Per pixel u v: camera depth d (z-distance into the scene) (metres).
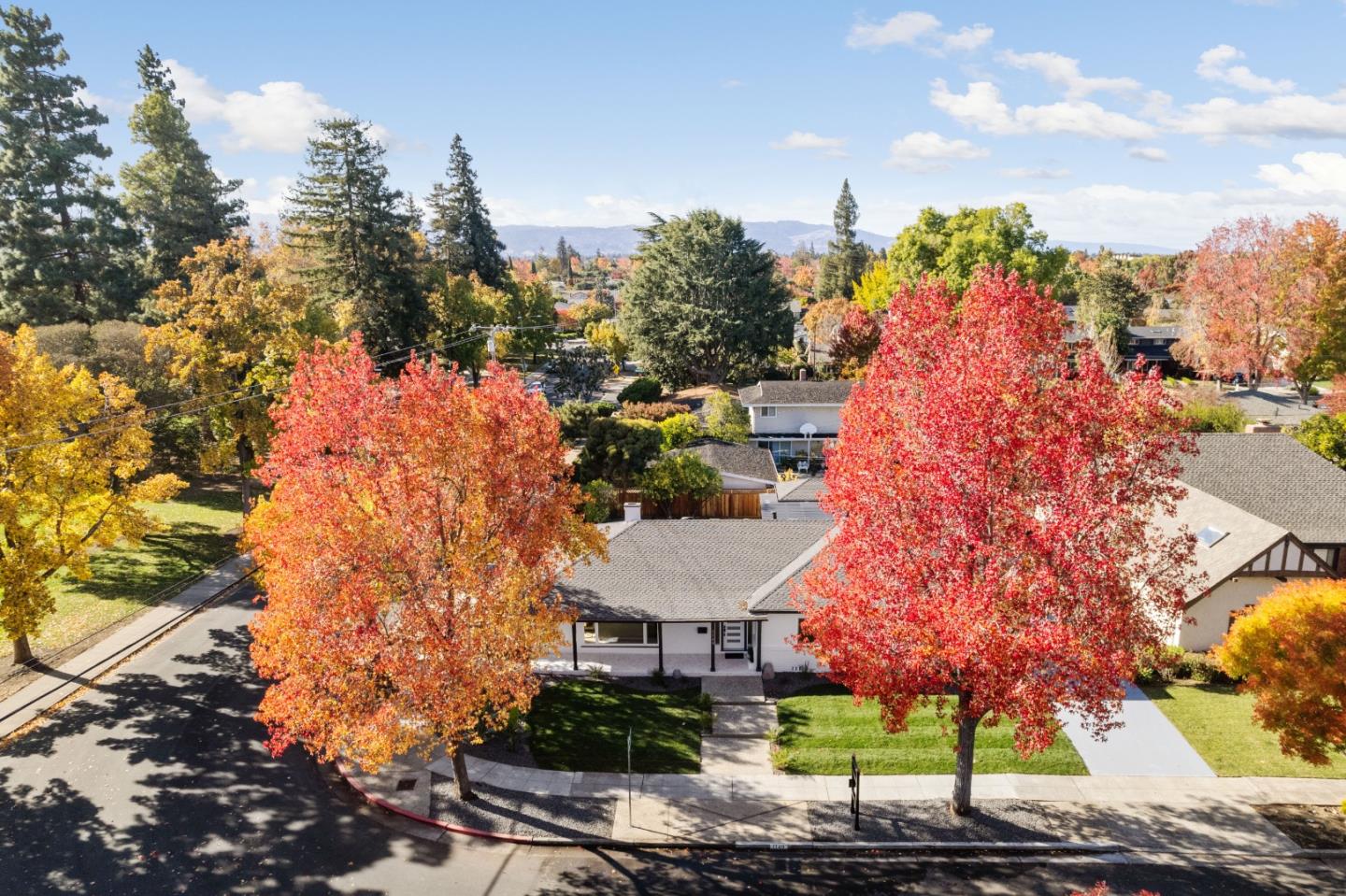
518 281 121.56
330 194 66.19
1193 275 74.25
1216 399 57.81
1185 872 19.38
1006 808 21.81
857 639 19.53
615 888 19.27
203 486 52.31
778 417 64.19
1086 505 17.94
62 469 28.69
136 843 20.59
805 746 24.84
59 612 34.16
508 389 21.41
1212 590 28.86
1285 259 67.38
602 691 28.36
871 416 20.14
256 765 24.20
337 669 19.56
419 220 114.88
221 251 42.06
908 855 20.31
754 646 29.77
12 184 56.62
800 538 33.06
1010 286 19.70
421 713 20.03
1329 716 19.80
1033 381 18.78
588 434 51.66
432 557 20.28
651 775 23.69
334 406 20.27
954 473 18.33
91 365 47.34
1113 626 17.84
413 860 20.20
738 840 20.84
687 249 83.25
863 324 78.00
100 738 25.41
